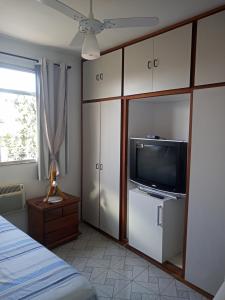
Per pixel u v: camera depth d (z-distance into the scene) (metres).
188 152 2.11
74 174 3.46
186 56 2.07
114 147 2.92
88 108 3.28
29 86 2.93
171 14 1.98
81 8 1.91
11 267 1.33
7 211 2.70
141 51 2.48
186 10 1.91
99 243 2.93
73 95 3.32
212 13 1.88
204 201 2.02
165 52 2.24
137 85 2.55
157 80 2.34
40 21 2.18
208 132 1.95
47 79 2.91
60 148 3.14
